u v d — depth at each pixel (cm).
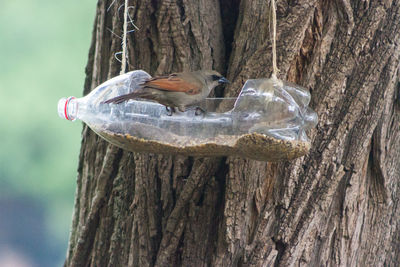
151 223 1038
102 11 1109
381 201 1080
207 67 1048
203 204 1014
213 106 929
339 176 994
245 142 838
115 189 1077
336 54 998
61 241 2636
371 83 997
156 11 1030
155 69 1049
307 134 996
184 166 1032
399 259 1096
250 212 988
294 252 979
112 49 1083
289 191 984
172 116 897
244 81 985
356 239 1045
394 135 1070
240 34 1041
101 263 1091
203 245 1011
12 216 2589
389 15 1006
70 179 2558
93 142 1145
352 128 1009
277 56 982
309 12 984
